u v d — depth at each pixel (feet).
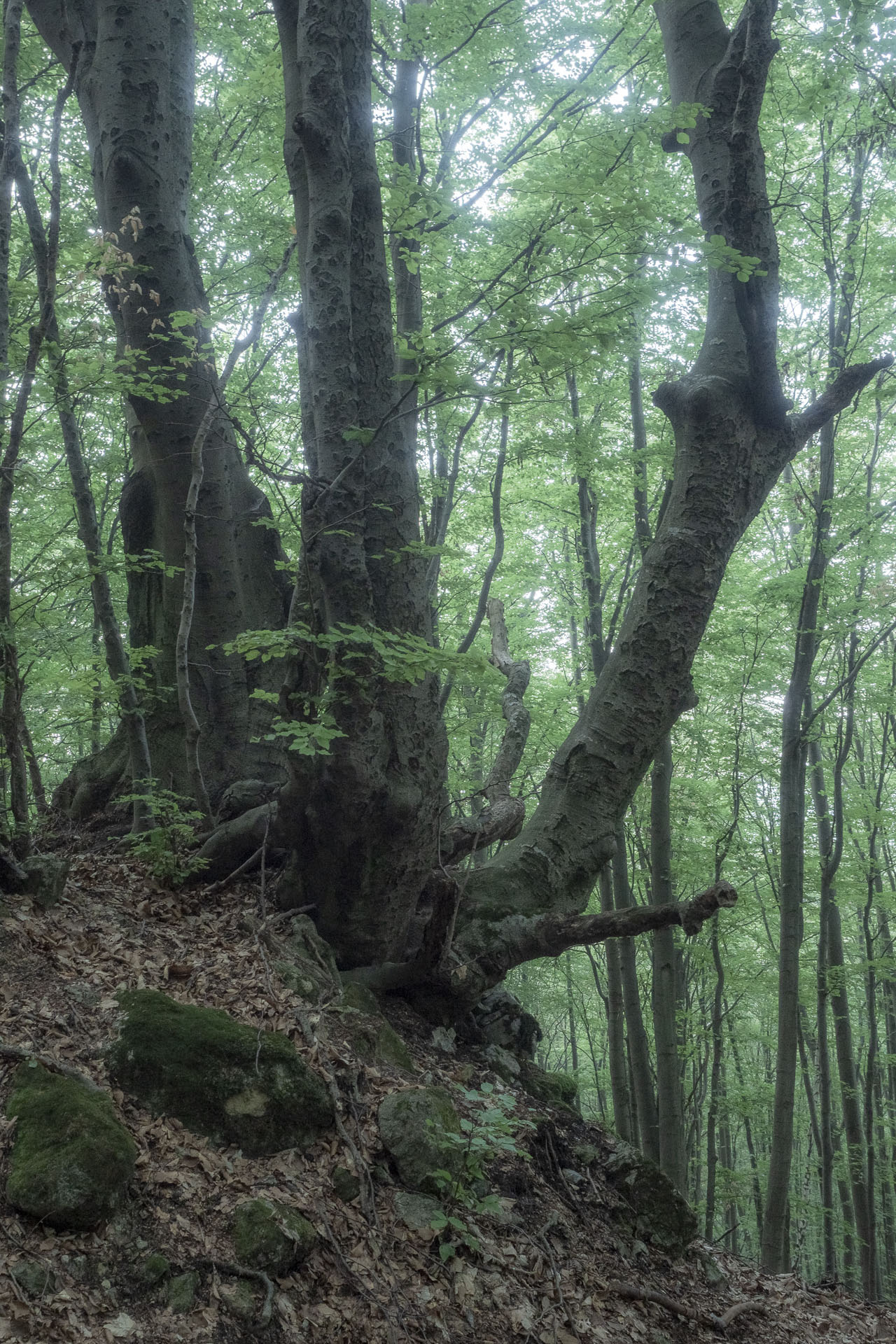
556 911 20.75
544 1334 13.08
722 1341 15.72
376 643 14.96
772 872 46.93
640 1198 17.72
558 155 19.29
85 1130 11.50
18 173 17.33
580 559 43.70
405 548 17.44
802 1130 71.72
